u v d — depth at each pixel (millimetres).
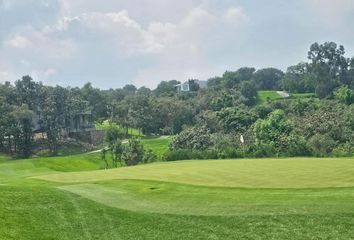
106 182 32406
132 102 131125
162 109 124062
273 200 22594
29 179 40062
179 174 35781
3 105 104562
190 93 159750
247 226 18359
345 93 114125
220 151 73875
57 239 17234
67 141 116562
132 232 18281
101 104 147625
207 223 19000
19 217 19375
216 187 28094
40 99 118312
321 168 34375
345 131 81000
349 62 155250
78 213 20844
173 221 19484
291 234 17297
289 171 33625
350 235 16969
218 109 121312
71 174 42438
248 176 32406
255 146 76375
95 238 17578
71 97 124750
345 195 22906
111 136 107062
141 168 43438
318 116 87500
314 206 20578
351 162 38531
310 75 156750
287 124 80875
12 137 109375
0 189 24844
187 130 89438
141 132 132375
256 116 97000
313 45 156125
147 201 24078
